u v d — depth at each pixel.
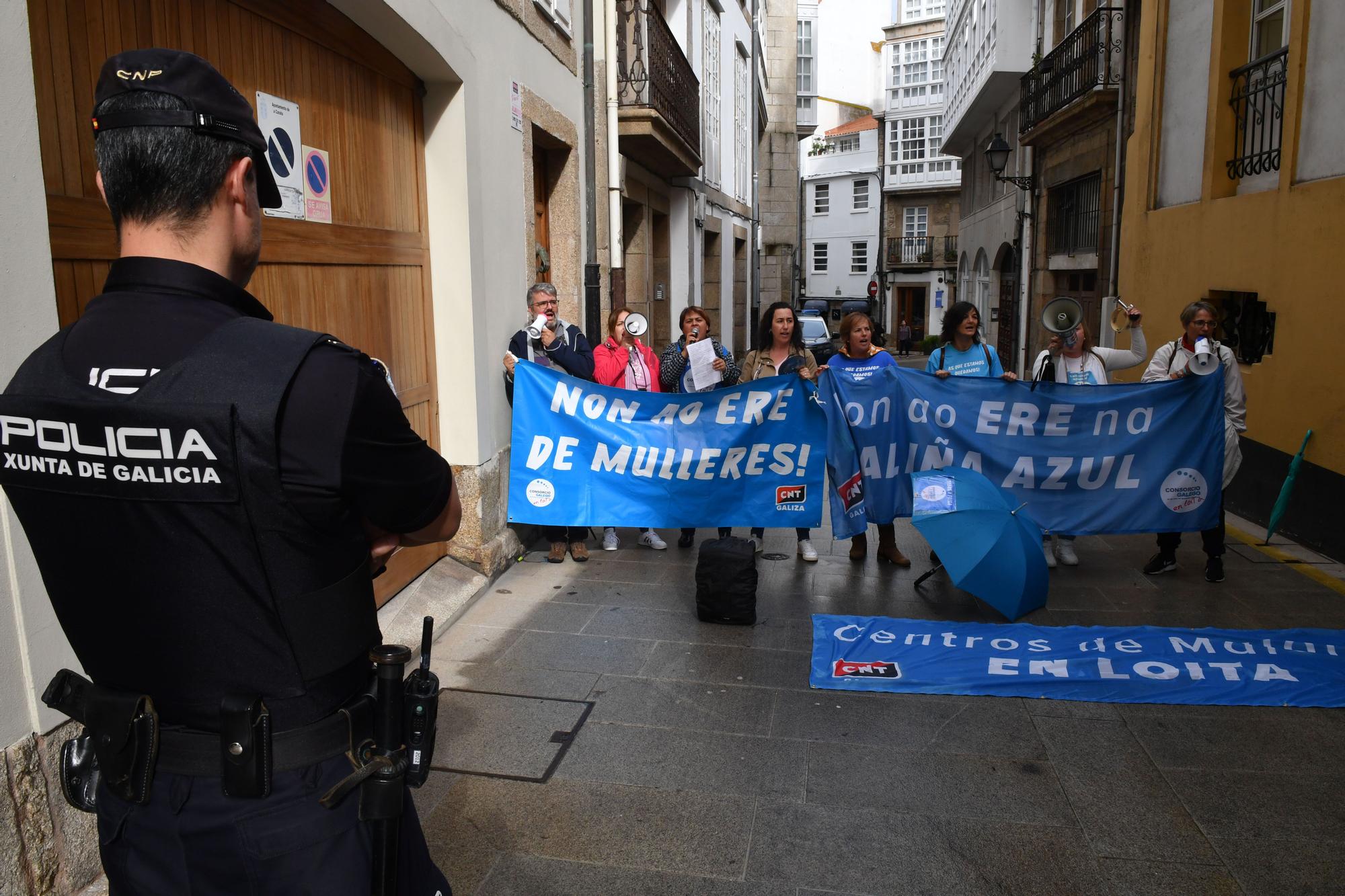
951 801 3.42
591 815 3.34
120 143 1.40
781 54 32.19
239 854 1.41
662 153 11.89
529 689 4.39
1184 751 3.78
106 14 3.03
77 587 1.42
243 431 1.32
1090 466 6.05
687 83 13.10
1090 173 13.56
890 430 6.16
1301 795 3.46
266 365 1.36
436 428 5.88
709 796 3.46
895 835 3.21
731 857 3.09
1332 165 6.66
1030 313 17.50
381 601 5.00
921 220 49.22
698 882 2.96
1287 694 4.23
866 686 4.37
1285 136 7.20
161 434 1.32
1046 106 15.02
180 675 1.41
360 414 1.41
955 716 4.10
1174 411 5.99
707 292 19.34
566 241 8.39
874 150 51.78
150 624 1.39
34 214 2.52
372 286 4.96
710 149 17.77
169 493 1.33
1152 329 9.92
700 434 6.21
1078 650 4.69
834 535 6.20
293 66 4.16
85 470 1.36
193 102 1.42
